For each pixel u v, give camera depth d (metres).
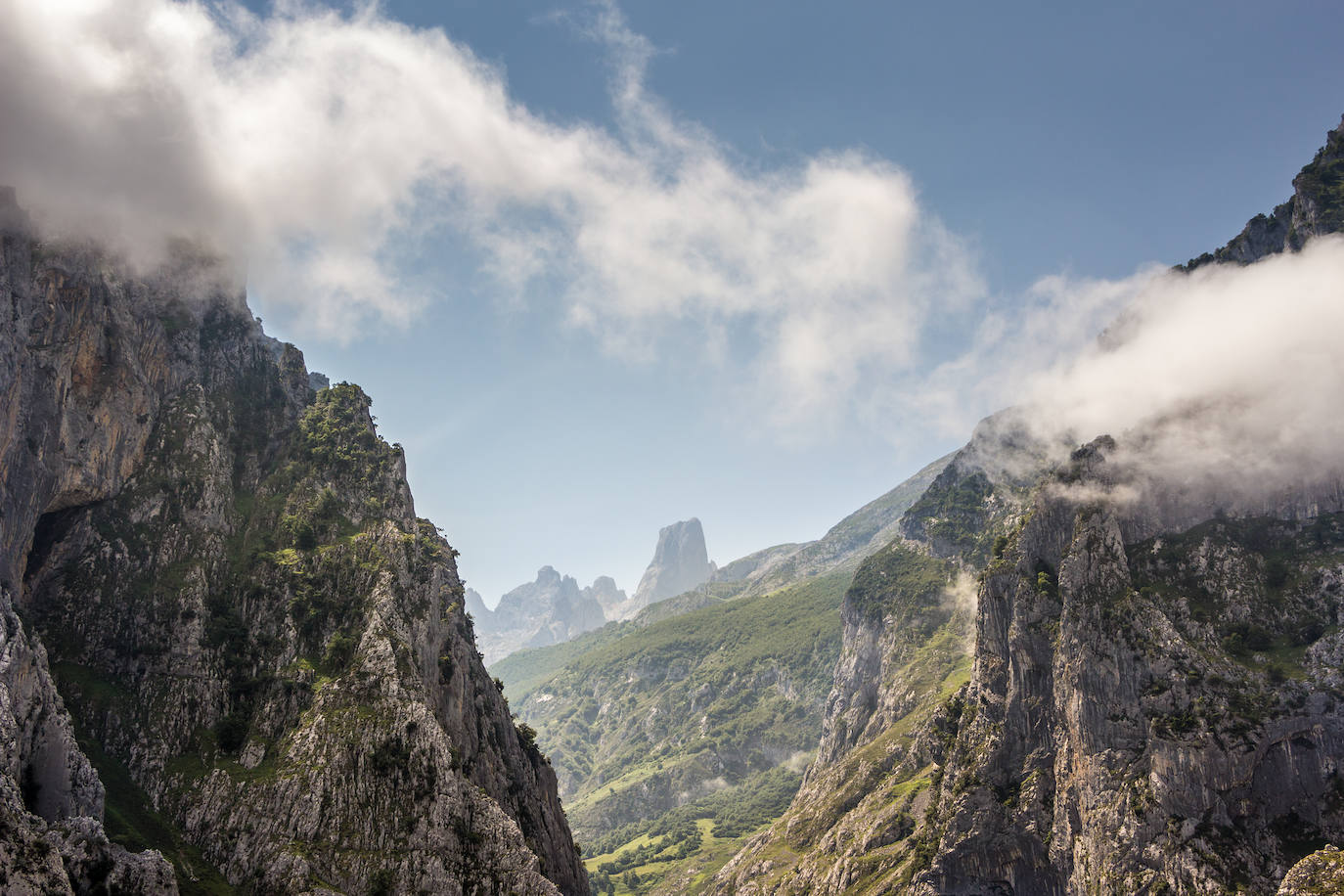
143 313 156.38
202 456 155.75
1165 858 138.88
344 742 128.62
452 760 135.50
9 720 94.50
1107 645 159.38
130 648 132.88
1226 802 137.75
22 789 96.62
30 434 123.56
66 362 131.62
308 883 113.94
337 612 149.12
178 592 139.38
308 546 158.25
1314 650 143.75
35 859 87.19
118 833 108.50
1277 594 154.62
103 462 138.38
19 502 119.44
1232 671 146.88
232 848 118.31
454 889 123.50
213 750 129.12
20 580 119.31
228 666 138.25
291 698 135.75
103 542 136.88
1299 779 135.50
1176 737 143.88
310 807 122.00
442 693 157.00
